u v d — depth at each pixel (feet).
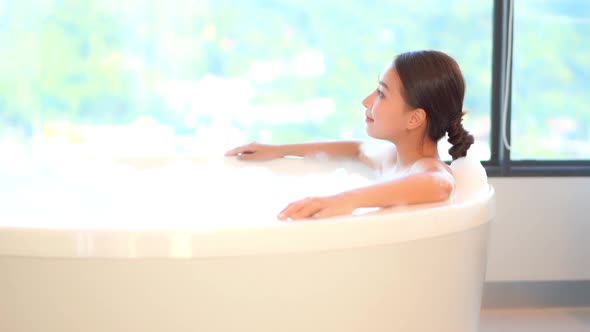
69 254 3.23
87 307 3.30
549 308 7.81
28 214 5.82
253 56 14.25
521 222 7.74
